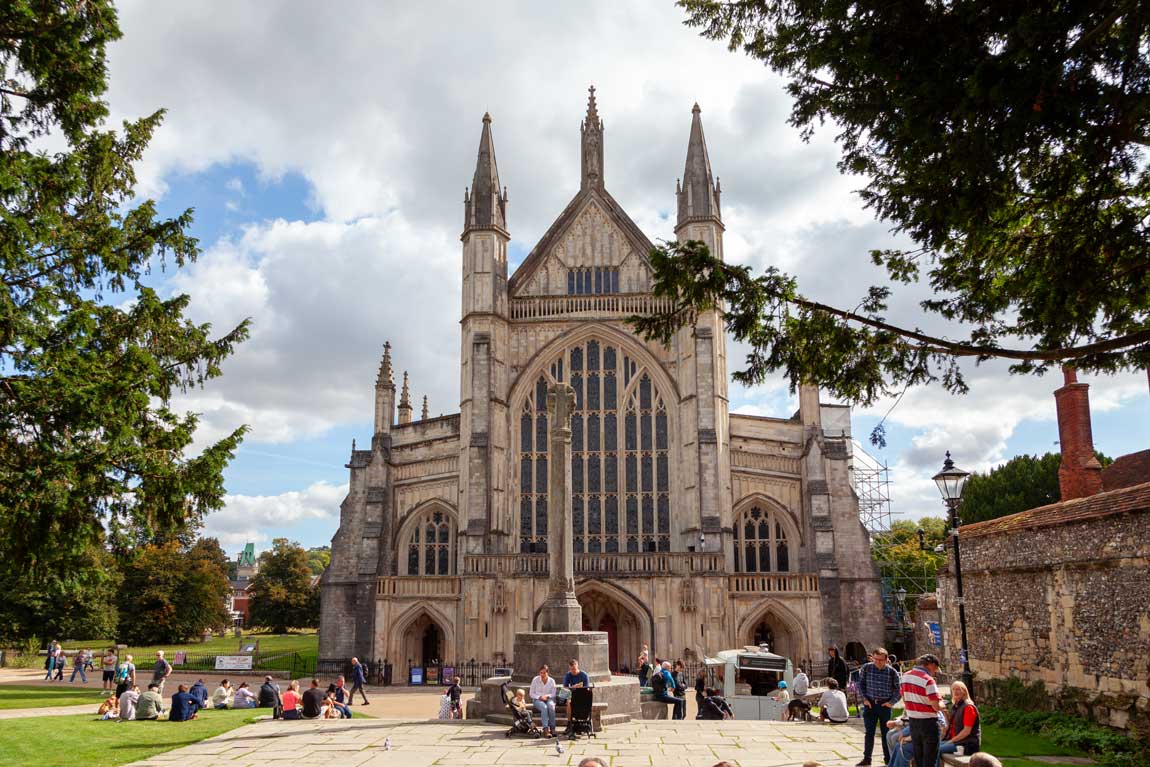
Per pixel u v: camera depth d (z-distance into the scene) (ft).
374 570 192.13
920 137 42.22
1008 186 45.96
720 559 167.63
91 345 71.36
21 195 66.13
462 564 174.09
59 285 72.08
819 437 191.93
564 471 92.12
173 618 314.96
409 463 201.87
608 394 191.21
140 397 66.54
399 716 117.39
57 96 68.33
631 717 86.28
